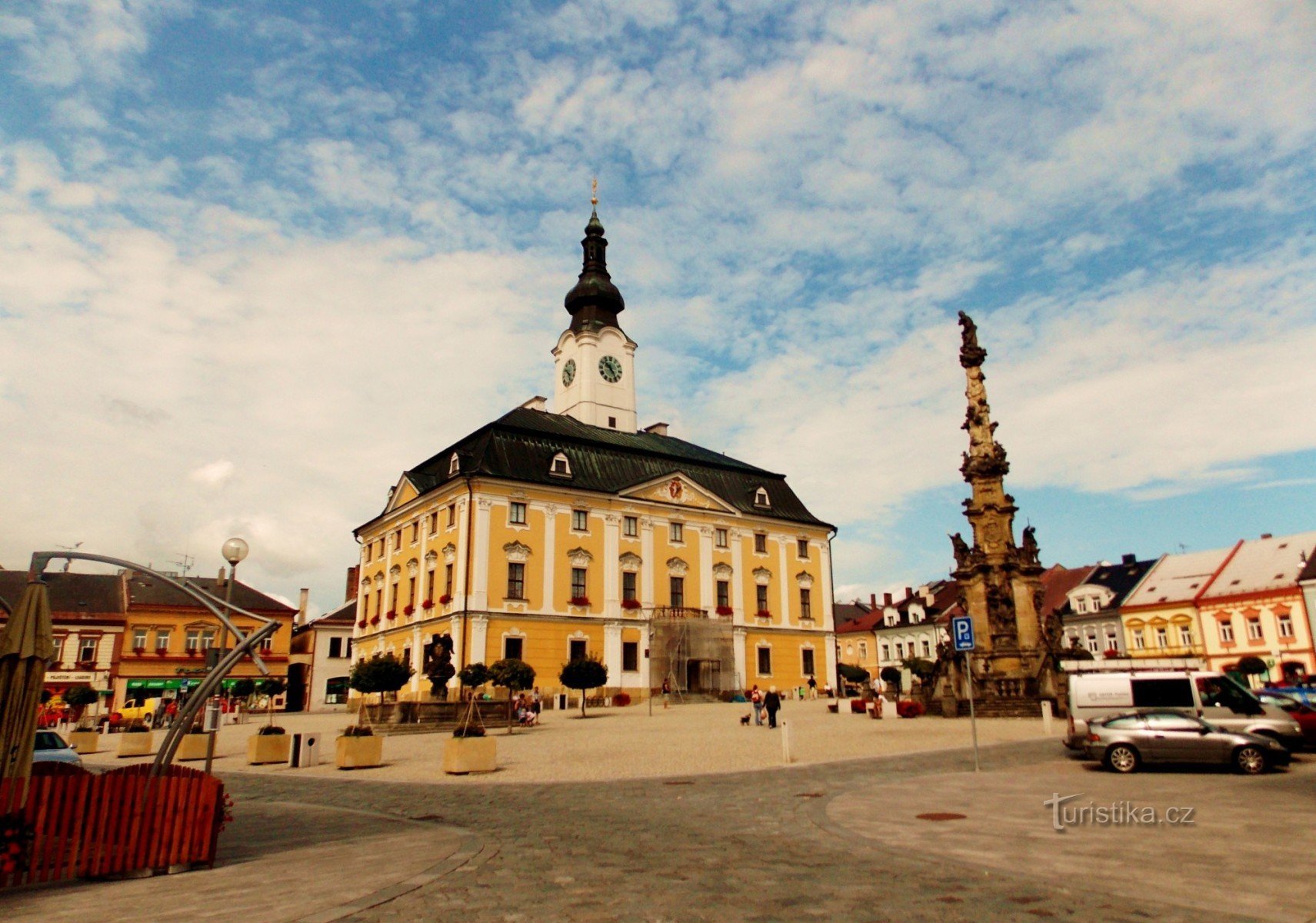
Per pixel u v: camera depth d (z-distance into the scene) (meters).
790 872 9.73
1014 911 7.98
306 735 24.33
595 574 60.56
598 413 75.44
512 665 40.19
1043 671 37.81
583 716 46.00
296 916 8.20
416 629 59.91
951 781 17.33
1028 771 18.81
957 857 10.36
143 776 10.59
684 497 66.50
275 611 75.75
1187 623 67.50
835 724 35.69
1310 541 64.50
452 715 37.12
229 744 33.53
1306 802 13.80
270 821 14.35
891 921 7.71
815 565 73.19
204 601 12.39
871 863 10.12
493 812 14.94
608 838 12.09
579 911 8.25
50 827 10.12
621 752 25.47
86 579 72.00
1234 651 64.44
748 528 69.62
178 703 52.22
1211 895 8.40
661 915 8.05
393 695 56.59
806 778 18.45
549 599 57.88
